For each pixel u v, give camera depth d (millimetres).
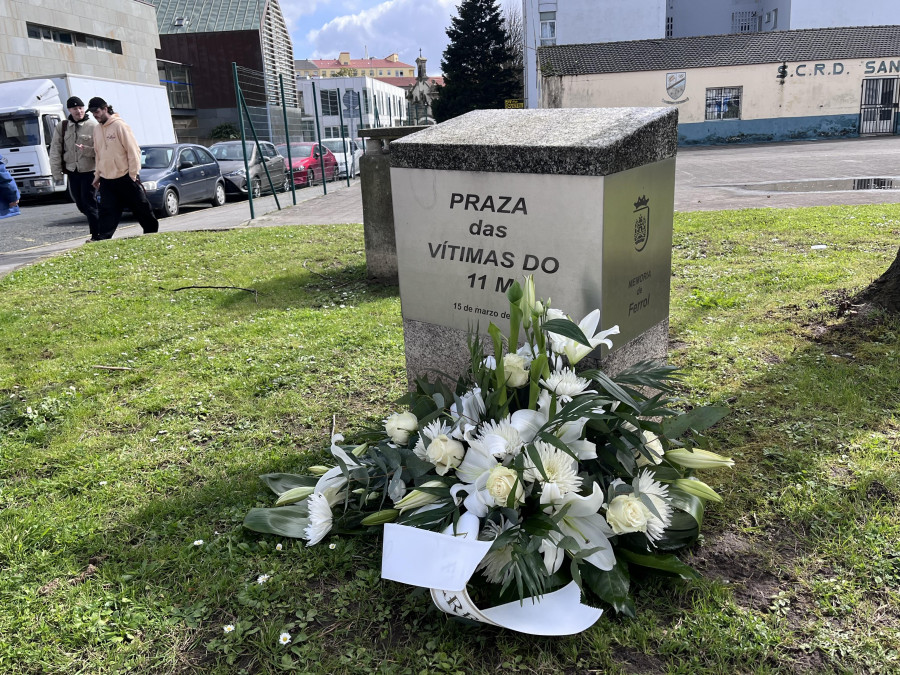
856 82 31781
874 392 3539
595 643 2066
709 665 1974
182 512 2838
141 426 3721
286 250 8641
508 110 3320
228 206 16219
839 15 38375
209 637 2168
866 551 2377
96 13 30938
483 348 3000
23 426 3762
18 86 18125
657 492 2289
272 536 2656
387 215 6598
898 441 3053
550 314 2523
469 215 2865
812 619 2125
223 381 4270
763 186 13711
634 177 2639
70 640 2131
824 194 11602
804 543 2469
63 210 16625
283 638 2094
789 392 3625
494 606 2166
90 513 2846
